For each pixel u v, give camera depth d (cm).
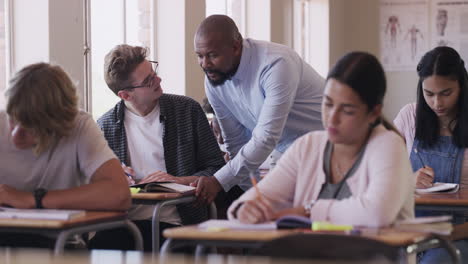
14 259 140
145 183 337
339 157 229
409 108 367
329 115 218
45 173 281
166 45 529
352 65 216
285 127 380
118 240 341
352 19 971
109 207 266
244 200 229
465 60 943
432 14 948
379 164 218
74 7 411
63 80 267
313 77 375
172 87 529
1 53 394
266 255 182
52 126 264
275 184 236
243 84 360
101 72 463
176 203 331
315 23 881
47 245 277
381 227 210
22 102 259
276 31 716
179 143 370
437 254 292
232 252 360
